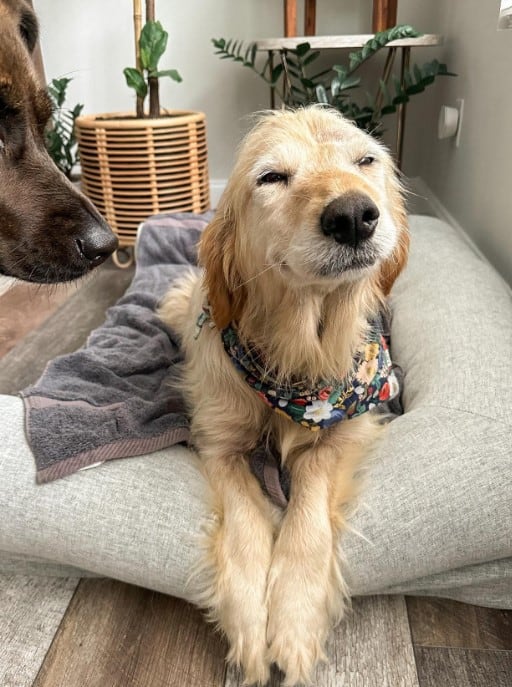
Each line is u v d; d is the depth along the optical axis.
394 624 0.55
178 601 0.58
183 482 0.57
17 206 0.69
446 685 0.50
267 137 0.54
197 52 1.54
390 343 0.86
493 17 1.00
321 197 0.46
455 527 0.50
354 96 1.55
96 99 1.60
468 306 0.79
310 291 0.55
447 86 1.33
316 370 0.59
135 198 1.30
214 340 0.64
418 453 0.55
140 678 0.51
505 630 0.55
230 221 0.59
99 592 0.59
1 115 0.65
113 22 1.51
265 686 0.50
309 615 0.49
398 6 1.46
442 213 1.34
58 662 0.53
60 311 1.18
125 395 0.72
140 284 1.04
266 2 1.48
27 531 0.54
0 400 0.65
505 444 0.54
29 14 0.73
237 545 0.52
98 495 0.55
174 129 1.25
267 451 0.65
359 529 0.52
